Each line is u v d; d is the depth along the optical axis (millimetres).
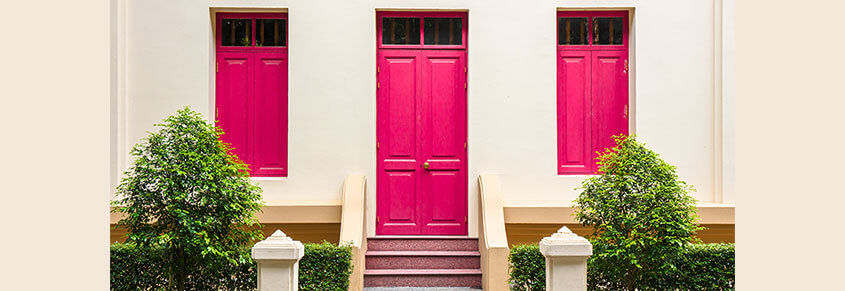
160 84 9078
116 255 7379
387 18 9461
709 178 9273
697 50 9297
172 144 6867
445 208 9398
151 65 9094
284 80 9398
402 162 9422
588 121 9461
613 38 9539
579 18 9523
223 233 6992
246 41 9406
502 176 9258
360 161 9234
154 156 6895
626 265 7062
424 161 9422
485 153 9266
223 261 7023
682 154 9273
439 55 9461
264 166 9367
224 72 9375
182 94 9094
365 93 9250
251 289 7340
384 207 9383
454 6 9297
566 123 9461
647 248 6984
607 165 7418
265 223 8820
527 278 7547
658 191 6961
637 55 9281
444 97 9453
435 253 8828
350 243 7871
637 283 7352
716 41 9258
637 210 6980
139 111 9062
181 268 7000
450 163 9430
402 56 9453
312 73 9234
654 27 9289
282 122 9383
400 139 9414
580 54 9500
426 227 9383
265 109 9383
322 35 9250
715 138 9234
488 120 9273
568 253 6043
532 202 9180
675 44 9289
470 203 9211
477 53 9289
